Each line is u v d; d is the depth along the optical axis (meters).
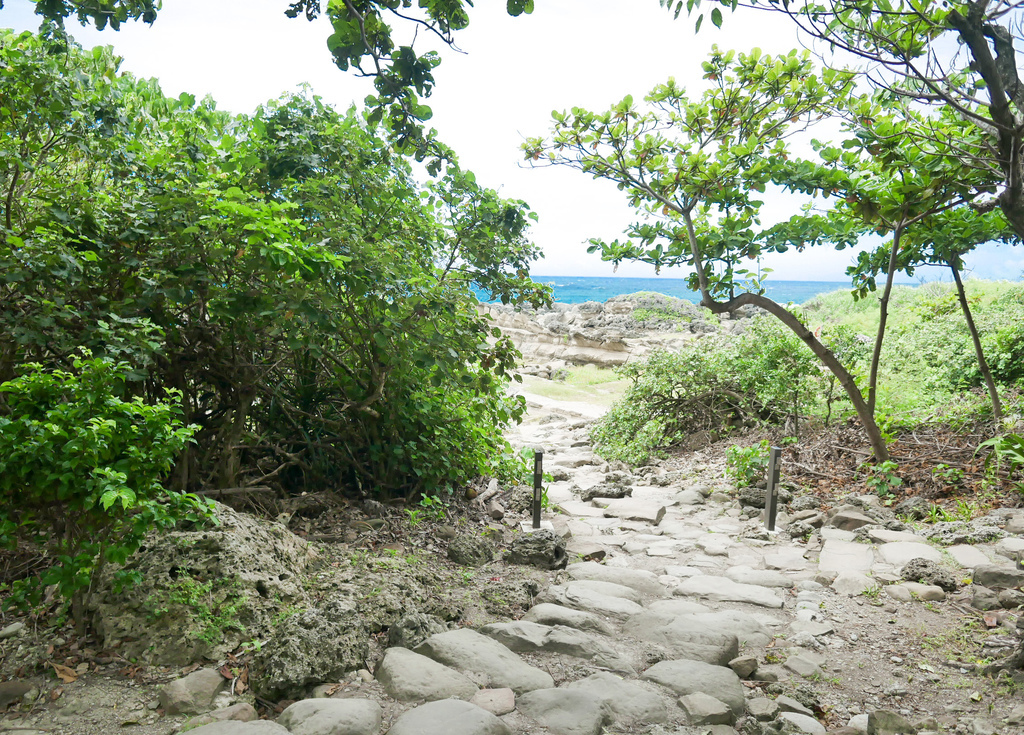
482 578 5.59
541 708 3.58
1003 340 11.09
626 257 9.24
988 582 5.40
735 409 12.44
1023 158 3.71
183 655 3.82
